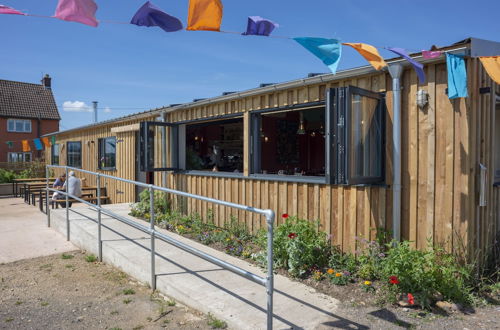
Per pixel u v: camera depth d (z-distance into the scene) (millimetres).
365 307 3586
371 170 4504
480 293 3939
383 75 4598
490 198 4590
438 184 4152
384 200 4531
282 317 3338
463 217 3977
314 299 3752
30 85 28984
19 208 10906
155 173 8875
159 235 4094
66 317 3611
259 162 6375
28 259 5605
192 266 4648
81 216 7379
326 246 4867
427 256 3807
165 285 4125
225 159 9766
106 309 3783
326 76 5008
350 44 3363
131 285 4469
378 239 4418
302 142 10273
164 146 8102
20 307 3865
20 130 26719
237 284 4086
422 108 4277
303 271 4312
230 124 9891
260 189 6152
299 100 5535
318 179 5230
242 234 6141
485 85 4359
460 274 3957
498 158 5105
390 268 3773
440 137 4137
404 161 4434
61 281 4625
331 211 5090
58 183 11133
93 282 4582
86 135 13625
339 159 4191
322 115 9812
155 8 3129
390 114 4535
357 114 4316
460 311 3545
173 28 3305
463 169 3973
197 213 7371
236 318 3289
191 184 7727
